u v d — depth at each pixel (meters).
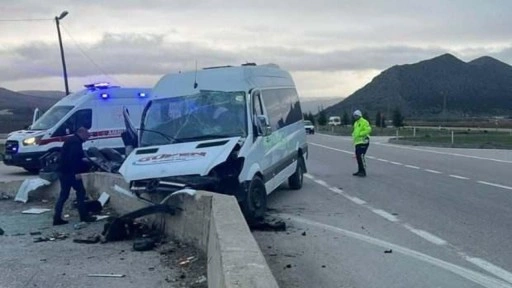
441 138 50.94
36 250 9.65
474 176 19.53
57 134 21.89
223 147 11.02
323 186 17.14
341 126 116.44
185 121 12.08
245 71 12.64
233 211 7.96
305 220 11.68
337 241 9.75
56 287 7.50
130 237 10.47
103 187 14.34
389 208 13.05
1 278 7.95
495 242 9.53
